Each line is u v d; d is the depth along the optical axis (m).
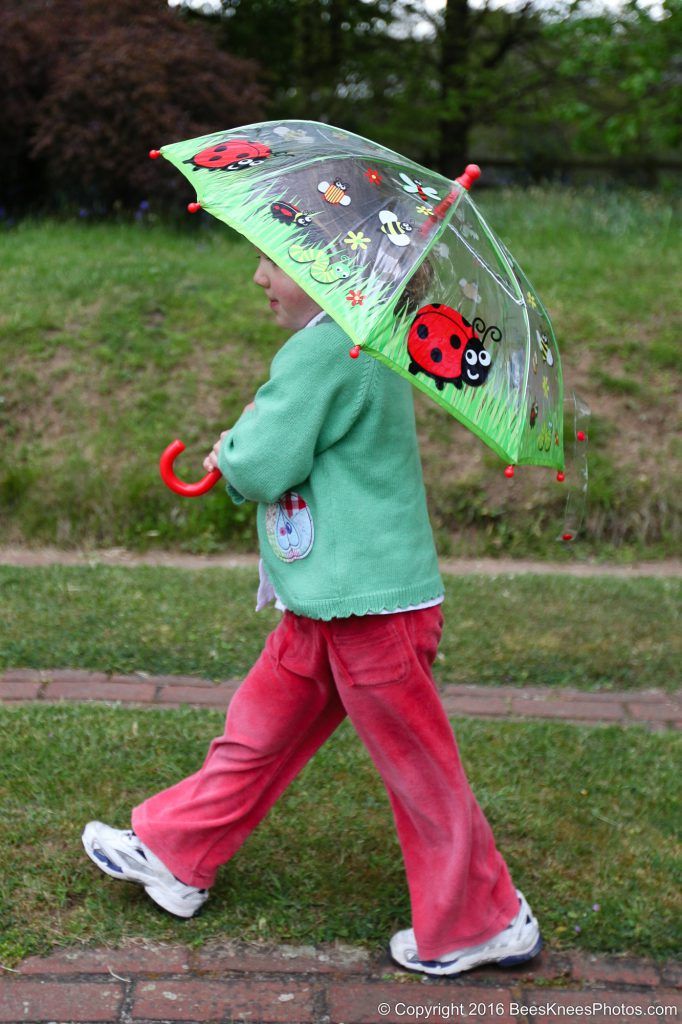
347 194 2.68
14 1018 2.86
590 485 7.28
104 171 11.23
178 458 7.30
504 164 17.64
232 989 3.02
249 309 8.58
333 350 2.71
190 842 3.18
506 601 5.97
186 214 11.30
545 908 3.38
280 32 15.36
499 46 16.28
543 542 7.12
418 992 3.06
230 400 7.71
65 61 11.26
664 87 12.56
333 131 3.11
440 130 16.73
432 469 7.40
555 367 3.00
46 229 10.73
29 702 4.64
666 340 8.41
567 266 9.54
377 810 3.88
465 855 2.95
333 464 2.80
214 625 5.44
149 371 7.91
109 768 4.02
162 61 11.09
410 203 2.71
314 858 3.60
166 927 3.23
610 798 4.02
